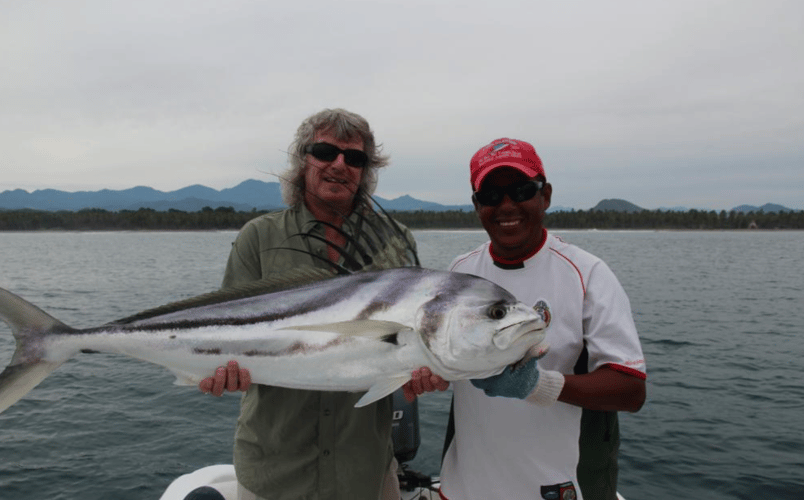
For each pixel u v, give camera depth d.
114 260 51.06
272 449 3.25
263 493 3.26
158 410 8.89
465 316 2.77
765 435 7.68
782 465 6.78
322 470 3.22
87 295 24.53
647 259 52.59
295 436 3.22
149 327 3.19
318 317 3.05
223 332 3.12
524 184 3.00
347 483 3.23
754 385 10.09
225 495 3.97
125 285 28.88
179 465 7.05
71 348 3.13
